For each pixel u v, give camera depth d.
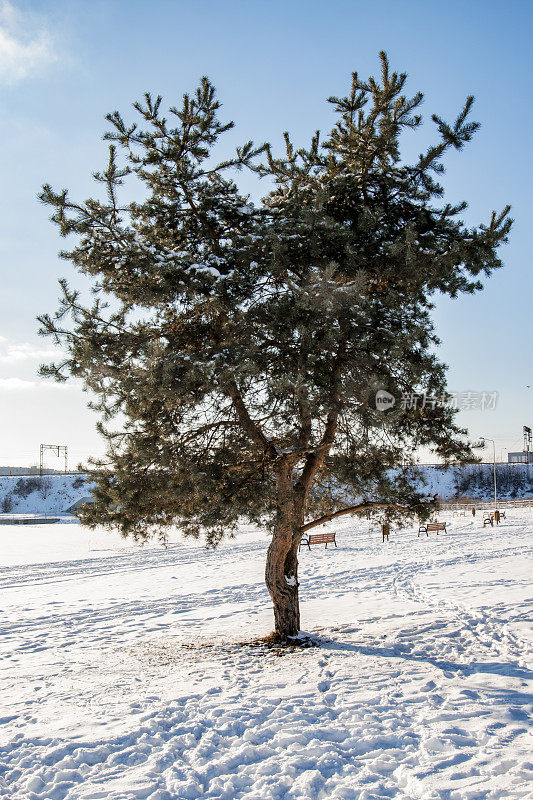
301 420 8.36
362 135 8.52
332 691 6.62
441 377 9.07
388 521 10.69
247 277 8.46
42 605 15.76
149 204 8.98
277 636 9.93
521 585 14.30
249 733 5.38
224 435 9.41
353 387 7.94
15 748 5.27
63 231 8.46
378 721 5.54
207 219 9.21
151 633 11.84
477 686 6.57
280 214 9.09
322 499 11.33
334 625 11.19
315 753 4.92
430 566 19.97
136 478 9.00
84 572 22.73
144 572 21.83
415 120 8.25
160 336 9.16
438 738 5.02
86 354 8.34
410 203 8.98
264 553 26.27
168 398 8.23
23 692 7.62
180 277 8.40
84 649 10.66
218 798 4.24
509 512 50.12
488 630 9.56
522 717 5.51
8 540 40.62
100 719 6.00
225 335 8.63
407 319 8.83
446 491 78.56
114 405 9.00
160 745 5.24
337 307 7.69
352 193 8.94
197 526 9.78
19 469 129.50
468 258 8.60
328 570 19.92
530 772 4.30
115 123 8.20
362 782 4.35
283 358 8.48
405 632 9.90
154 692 7.09
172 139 8.58
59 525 56.31
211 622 12.58
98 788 4.42
